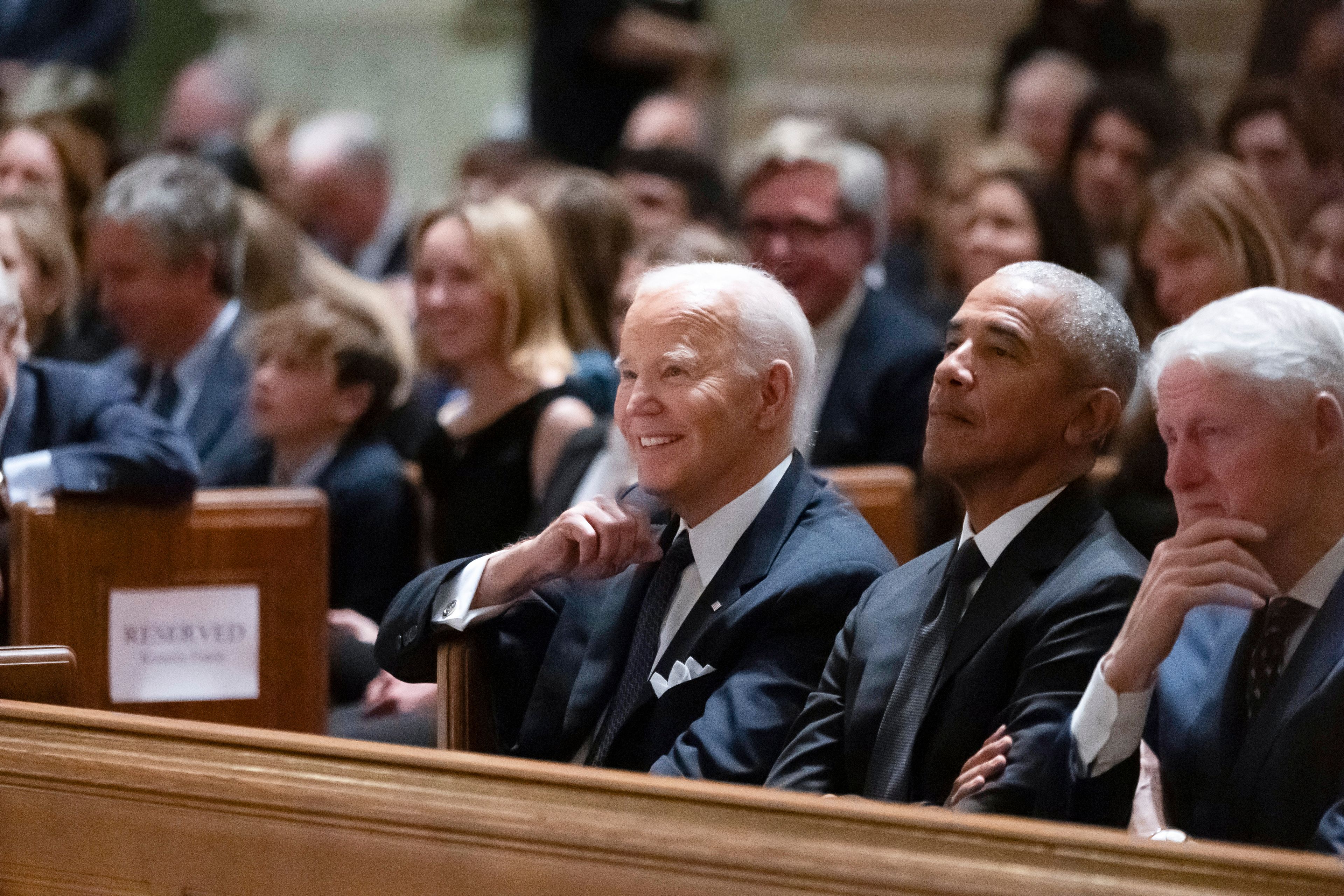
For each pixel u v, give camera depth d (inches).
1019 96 837.8
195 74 1059.9
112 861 271.3
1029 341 287.0
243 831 260.4
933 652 291.9
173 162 591.2
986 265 592.1
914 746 287.6
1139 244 458.6
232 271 582.2
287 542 472.1
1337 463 272.2
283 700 471.8
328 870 254.7
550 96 1066.7
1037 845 214.2
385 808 249.3
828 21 1175.0
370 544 525.7
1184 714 284.7
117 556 459.8
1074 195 608.7
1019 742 272.4
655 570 339.6
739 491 326.0
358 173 945.5
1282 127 607.8
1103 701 264.2
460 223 544.7
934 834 219.6
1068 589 282.0
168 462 463.5
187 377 575.2
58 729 277.6
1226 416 273.0
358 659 489.1
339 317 546.6
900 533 440.8
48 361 565.0
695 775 301.4
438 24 1352.1
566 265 593.9
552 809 239.5
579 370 550.3
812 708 304.7
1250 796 268.2
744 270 328.5
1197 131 716.7
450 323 542.9
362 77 1364.4
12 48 1086.4
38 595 453.7
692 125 944.9
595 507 331.9
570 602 349.4
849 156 555.5
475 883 244.4
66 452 458.9
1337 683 260.2
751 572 319.6
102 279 576.7
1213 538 265.1
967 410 290.5
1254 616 280.7
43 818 276.5
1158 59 890.7
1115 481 361.7
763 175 555.5
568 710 337.4
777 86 1160.8
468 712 338.0
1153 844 210.1
